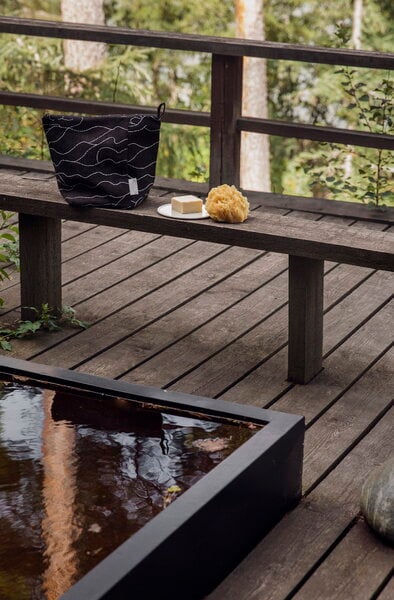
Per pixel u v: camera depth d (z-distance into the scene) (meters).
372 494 2.98
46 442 3.02
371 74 12.62
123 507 2.73
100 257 5.22
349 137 5.86
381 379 3.99
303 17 13.85
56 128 4.18
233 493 2.73
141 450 2.97
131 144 4.15
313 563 2.86
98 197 4.10
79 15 12.92
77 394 3.22
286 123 5.94
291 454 3.03
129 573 2.31
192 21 14.09
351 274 5.06
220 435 3.03
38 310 4.39
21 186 4.37
